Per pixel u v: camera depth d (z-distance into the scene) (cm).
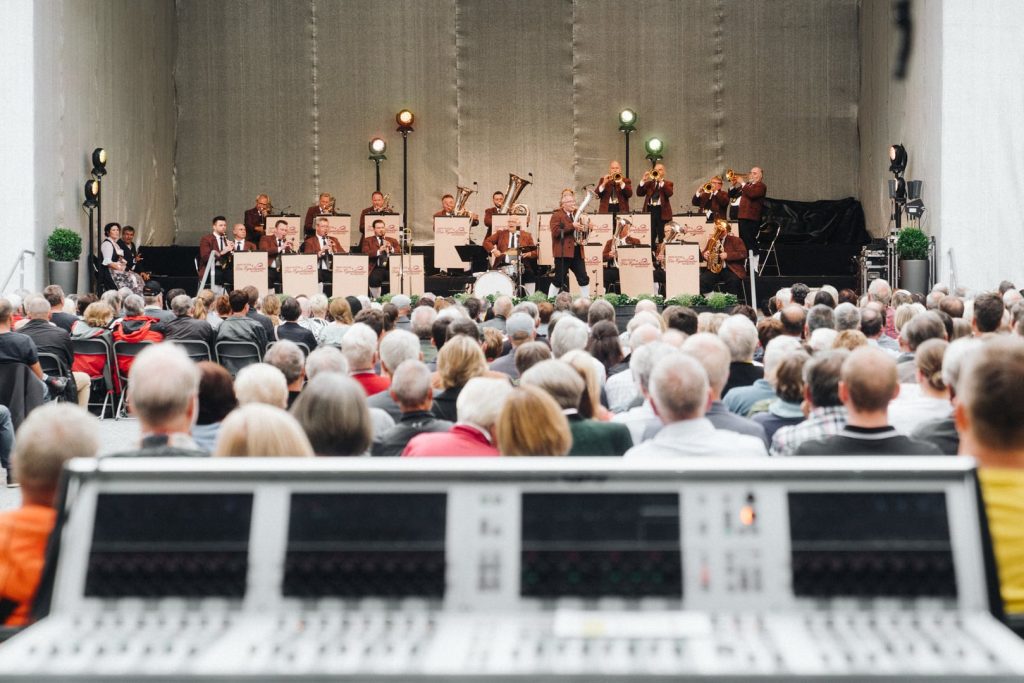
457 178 2270
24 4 1559
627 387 664
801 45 2225
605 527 159
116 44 1920
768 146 2234
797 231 2133
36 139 1577
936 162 1633
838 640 150
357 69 2267
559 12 2258
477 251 1702
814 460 161
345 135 2269
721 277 1858
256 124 2264
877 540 158
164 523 161
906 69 1825
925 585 157
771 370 589
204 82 2261
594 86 2258
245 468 162
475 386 434
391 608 158
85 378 1161
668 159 2252
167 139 2209
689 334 785
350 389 386
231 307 1145
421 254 1966
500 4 2261
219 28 2259
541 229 1933
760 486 160
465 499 160
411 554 159
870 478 160
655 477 160
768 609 156
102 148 1850
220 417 457
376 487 162
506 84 2264
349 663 147
